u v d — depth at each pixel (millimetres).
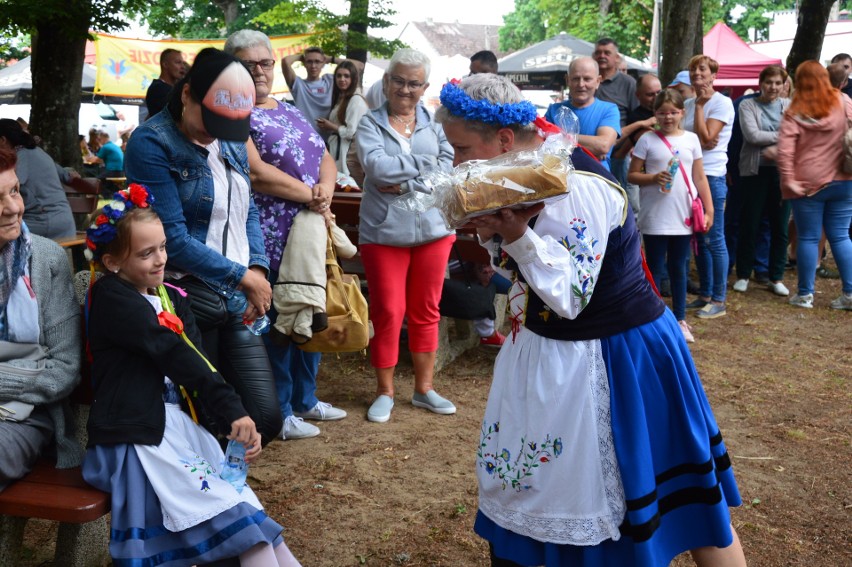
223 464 2715
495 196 2041
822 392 5332
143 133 2975
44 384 2658
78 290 3002
